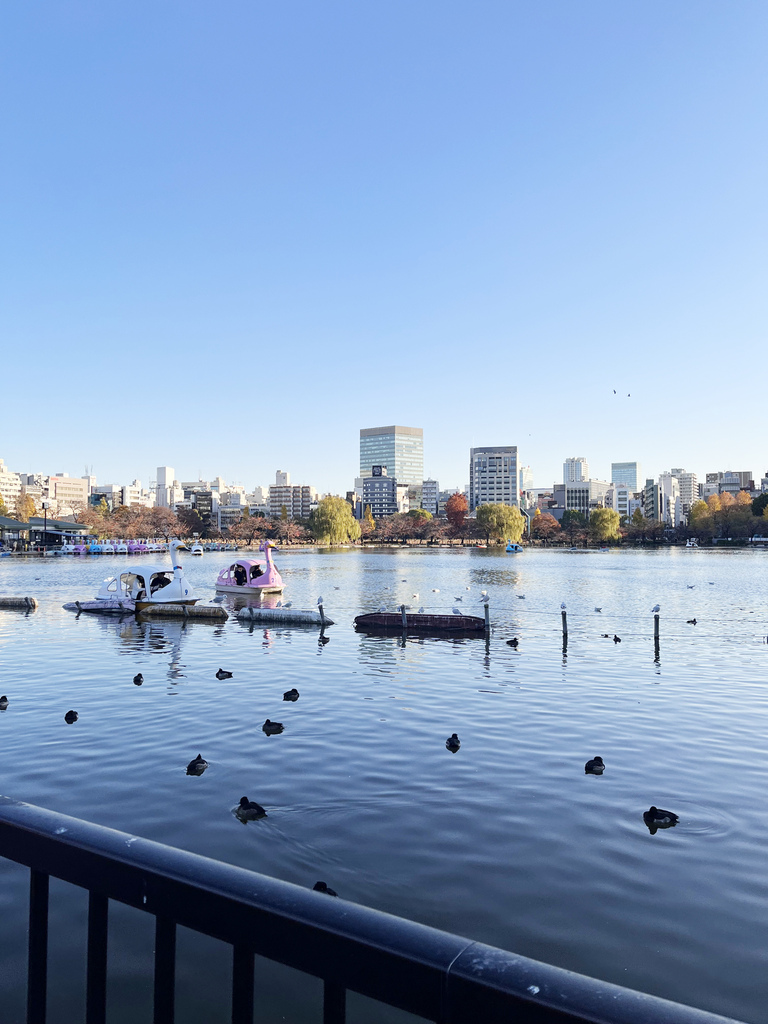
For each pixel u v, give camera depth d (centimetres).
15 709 2248
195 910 211
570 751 1811
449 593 6562
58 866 241
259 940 198
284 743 1875
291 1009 853
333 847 1261
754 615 4875
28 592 6819
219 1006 846
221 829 1331
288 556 15912
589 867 1194
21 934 995
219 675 2719
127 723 2075
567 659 3148
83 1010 832
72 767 1684
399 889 1118
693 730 2000
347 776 1625
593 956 949
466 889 1118
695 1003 854
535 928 1012
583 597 6241
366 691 2500
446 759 1742
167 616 4734
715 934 999
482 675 2786
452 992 165
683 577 8919
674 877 1159
